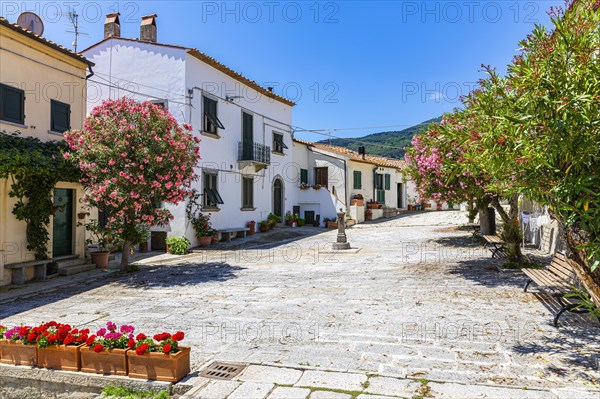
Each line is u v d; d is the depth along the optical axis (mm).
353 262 12312
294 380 4254
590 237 4289
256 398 3902
